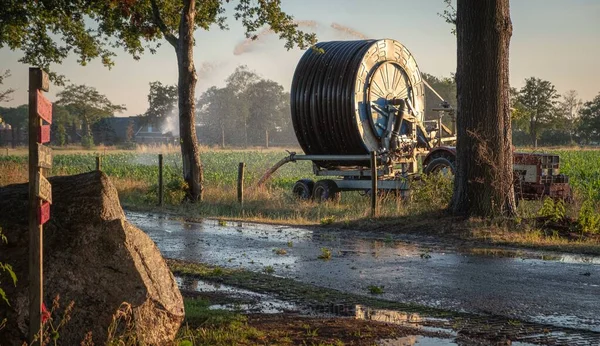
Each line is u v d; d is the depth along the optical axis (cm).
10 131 16638
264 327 1029
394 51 3186
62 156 9562
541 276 1478
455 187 2298
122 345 812
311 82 3156
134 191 3747
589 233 2036
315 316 1124
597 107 17100
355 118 3030
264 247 1944
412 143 3150
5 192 948
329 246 1947
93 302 838
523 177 2562
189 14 3359
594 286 1377
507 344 961
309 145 3247
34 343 759
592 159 6606
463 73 2262
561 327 1067
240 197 3153
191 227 2442
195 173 3366
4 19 4019
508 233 2041
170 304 892
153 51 3941
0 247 863
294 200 3173
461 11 2272
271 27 3272
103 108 18762
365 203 2928
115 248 863
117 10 3503
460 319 1116
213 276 1489
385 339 973
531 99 15588
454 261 1672
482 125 2231
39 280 756
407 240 2042
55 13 3878
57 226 870
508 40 2275
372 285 1397
